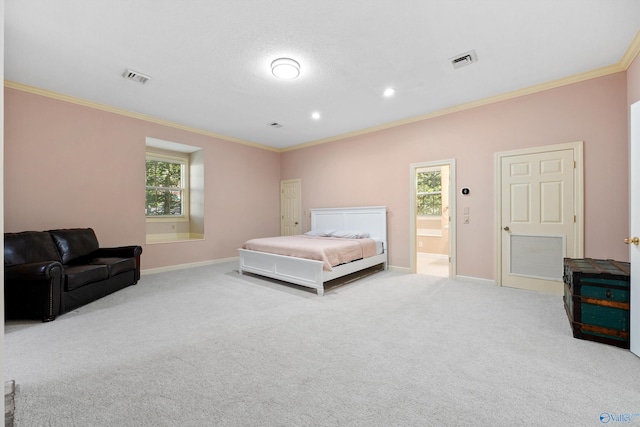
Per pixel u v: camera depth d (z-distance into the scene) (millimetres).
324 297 3555
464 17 2416
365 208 5445
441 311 3053
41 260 3240
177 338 2418
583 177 3445
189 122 5141
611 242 3299
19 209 3615
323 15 2381
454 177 4426
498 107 4031
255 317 2891
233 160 6219
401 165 5035
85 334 2488
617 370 1917
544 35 2664
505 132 3982
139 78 3453
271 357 2111
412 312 3025
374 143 5395
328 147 6164
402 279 4488
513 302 3332
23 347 2250
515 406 1582
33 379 1832
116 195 4465
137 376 1870
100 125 4301
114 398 1652
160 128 5023
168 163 5895
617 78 3240
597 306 2311
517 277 3918
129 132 4613
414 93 3924
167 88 3727
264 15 2377
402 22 2473
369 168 5473
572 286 2418
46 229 3814
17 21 2416
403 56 2998
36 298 2752
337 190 6004
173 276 4676
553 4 2277
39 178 3760
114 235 4449
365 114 4723
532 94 3770
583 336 2361
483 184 4176
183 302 3352
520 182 3877
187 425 1454
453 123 4445
